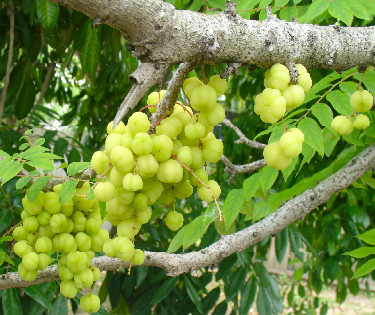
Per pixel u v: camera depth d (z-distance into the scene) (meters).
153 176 0.41
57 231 0.51
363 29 0.44
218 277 1.21
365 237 0.58
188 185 0.43
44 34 1.31
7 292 0.84
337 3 0.61
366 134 0.78
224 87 0.40
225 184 1.13
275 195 0.77
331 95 0.66
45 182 0.51
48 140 1.04
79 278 0.52
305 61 0.41
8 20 1.27
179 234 0.76
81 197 0.53
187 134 0.40
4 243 0.85
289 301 1.65
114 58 1.40
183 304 1.30
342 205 1.34
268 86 0.40
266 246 1.54
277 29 0.38
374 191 1.30
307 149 0.74
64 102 1.77
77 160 1.03
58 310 0.93
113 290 1.29
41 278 0.63
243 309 1.14
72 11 1.26
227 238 0.68
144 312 1.26
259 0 0.78
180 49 0.35
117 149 0.38
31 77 1.40
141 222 0.42
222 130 1.34
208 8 0.96
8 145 0.99
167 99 0.40
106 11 0.32
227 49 0.36
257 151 1.35
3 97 1.09
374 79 0.62
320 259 1.43
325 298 3.18
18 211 0.87
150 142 0.38
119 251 0.41
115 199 0.41
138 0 0.32
